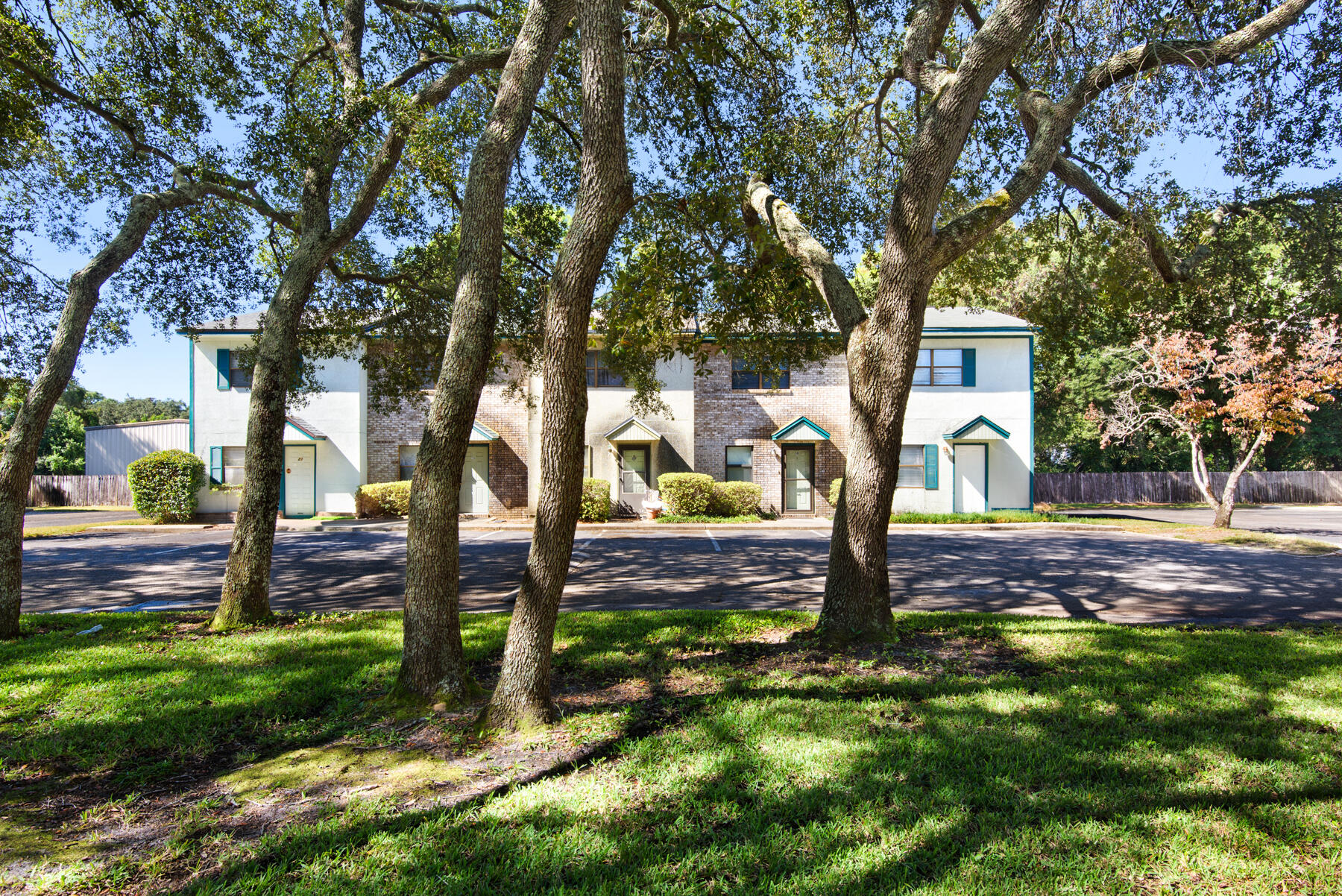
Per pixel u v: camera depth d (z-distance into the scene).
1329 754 3.74
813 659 5.68
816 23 8.76
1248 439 15.77
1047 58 8.05
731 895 2.60
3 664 5.73
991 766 3.63
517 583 9.93
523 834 3.01
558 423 4.15
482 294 4.80
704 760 3.73
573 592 9.32
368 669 5.48
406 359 12.03
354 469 20.98
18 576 6.89
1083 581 9.95
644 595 9.06
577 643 6.25
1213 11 6.97
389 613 7.74
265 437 7.36
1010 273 10.38
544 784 3.47
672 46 8.12
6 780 3.71
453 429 4.75
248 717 4.55
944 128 5.89
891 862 2.78
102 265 7.36
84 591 9.69
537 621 4.24
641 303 8.14
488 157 4.82
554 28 5.04
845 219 9.52
